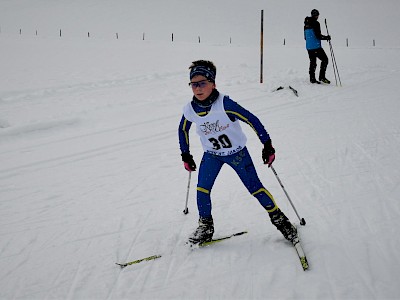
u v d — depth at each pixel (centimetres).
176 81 976
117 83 962
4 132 556
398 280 201
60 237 278
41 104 755
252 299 196
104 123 616
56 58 1406
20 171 430
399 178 334
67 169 431
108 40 2220
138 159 452
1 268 240
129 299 204
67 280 224
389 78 855
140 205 326
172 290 209
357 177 343
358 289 197
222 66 1151
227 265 227
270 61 1284
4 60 1338
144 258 241
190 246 247
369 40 2403
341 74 931
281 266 221
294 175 359
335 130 492
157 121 612
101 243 265
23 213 323
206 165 239
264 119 572
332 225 263
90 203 337
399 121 508
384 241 239
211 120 218
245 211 296
